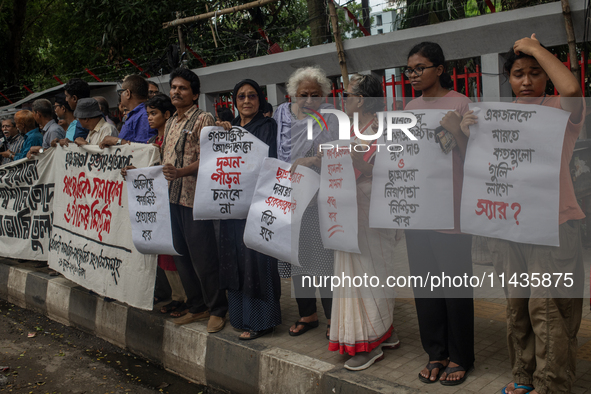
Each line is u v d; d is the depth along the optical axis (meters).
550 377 2.21
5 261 5.90
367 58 5.45
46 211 5.02
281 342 3.18
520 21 4.28
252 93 3.27
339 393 2.60
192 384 3.44
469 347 2.54
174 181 3.47
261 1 6.25
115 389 3.40
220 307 3.46
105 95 9.18
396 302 3.89
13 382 3.54
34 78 16.94
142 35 9.30
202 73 7.12
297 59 6.02
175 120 3.59
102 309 4.27
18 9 14.34
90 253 4.22
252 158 3.15
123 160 3.85
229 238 3.29
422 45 2.53
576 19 4.07
